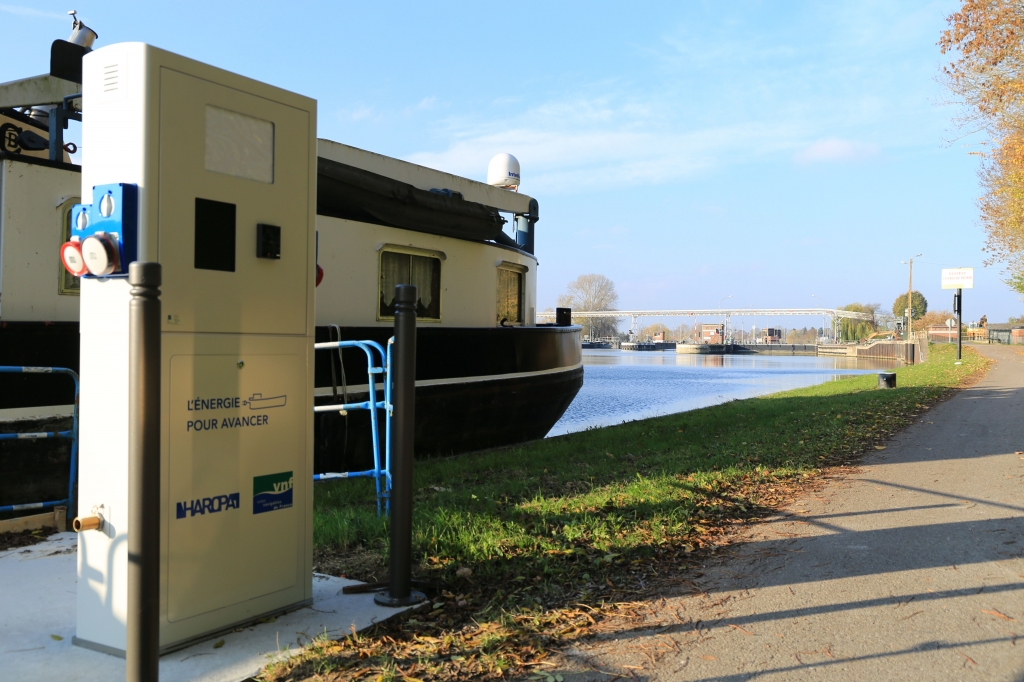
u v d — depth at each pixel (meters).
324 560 4.85
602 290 172.00
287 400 3.83
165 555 3.29
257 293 3.67
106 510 3.30
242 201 3.60
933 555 4.92
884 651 3.43
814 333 197.62
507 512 6.02
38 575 4.49
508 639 3.54
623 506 6.17
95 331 3.32
